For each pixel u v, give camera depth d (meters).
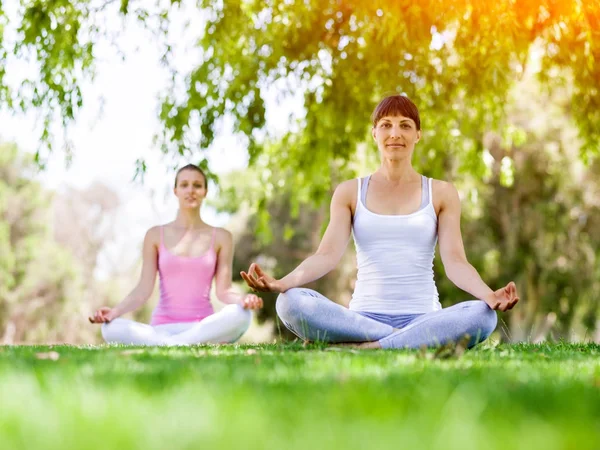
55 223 40.69
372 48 8.77
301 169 10.31
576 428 1.37
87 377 2.16
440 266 15.75
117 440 1.23
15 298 33.91
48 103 9.14
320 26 9.34
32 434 1.29
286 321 4.83
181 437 1.25
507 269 17.06
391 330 4.76
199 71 9.52
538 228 16.83
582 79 8.90
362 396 1.70
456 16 7.87
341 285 19.69
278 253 23.98
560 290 17.03
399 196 5.35
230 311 6.35
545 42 8.82
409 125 5.32
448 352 3.13
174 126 9.57
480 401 1.66
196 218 6.96
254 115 9.72
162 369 2.45
